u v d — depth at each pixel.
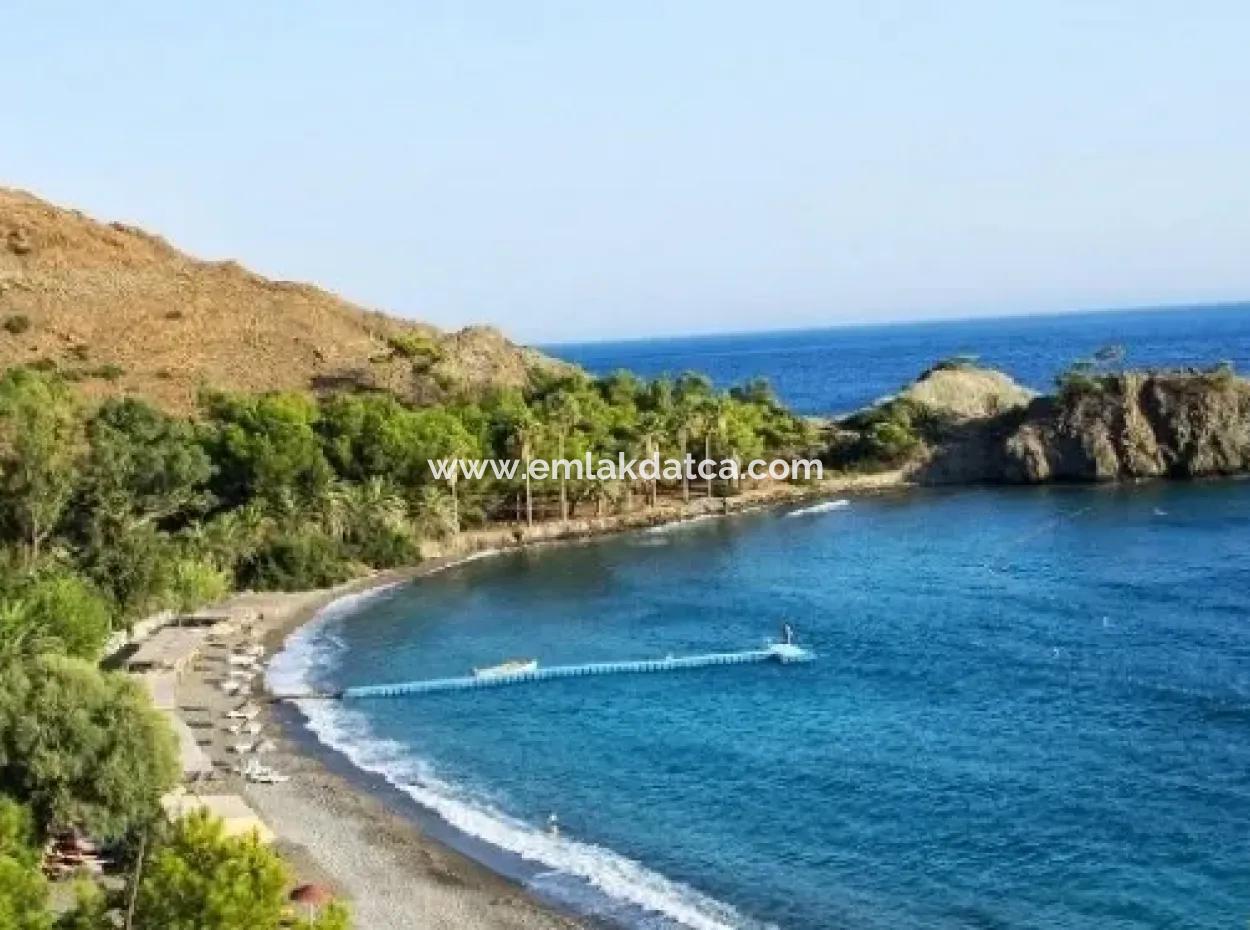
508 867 56.88
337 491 138.25
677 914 51.62
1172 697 80.88
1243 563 126.75
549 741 76.62
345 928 39.59
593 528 162.25
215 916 36.94
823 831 60.47
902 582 125.19
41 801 51.41
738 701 84.69
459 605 119.44
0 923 36.03
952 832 59.59
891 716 79.69
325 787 68.06
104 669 86.94
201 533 119.31
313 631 108.38
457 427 159.00
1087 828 59.25
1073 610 108.94
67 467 106.56
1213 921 49.19
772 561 139.88
